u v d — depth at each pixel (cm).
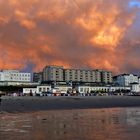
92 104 11794
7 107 8719
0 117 5638
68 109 8488
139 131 3581
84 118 5469
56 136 3200
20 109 8031
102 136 3203
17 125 4278
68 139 3012
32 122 4700
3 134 3341
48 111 7488
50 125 4272
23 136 3192
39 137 3131
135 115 6141
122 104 11844
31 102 13275
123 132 3503
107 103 12731
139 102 13838
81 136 3203
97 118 5466
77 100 16625
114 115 6169
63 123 4553
